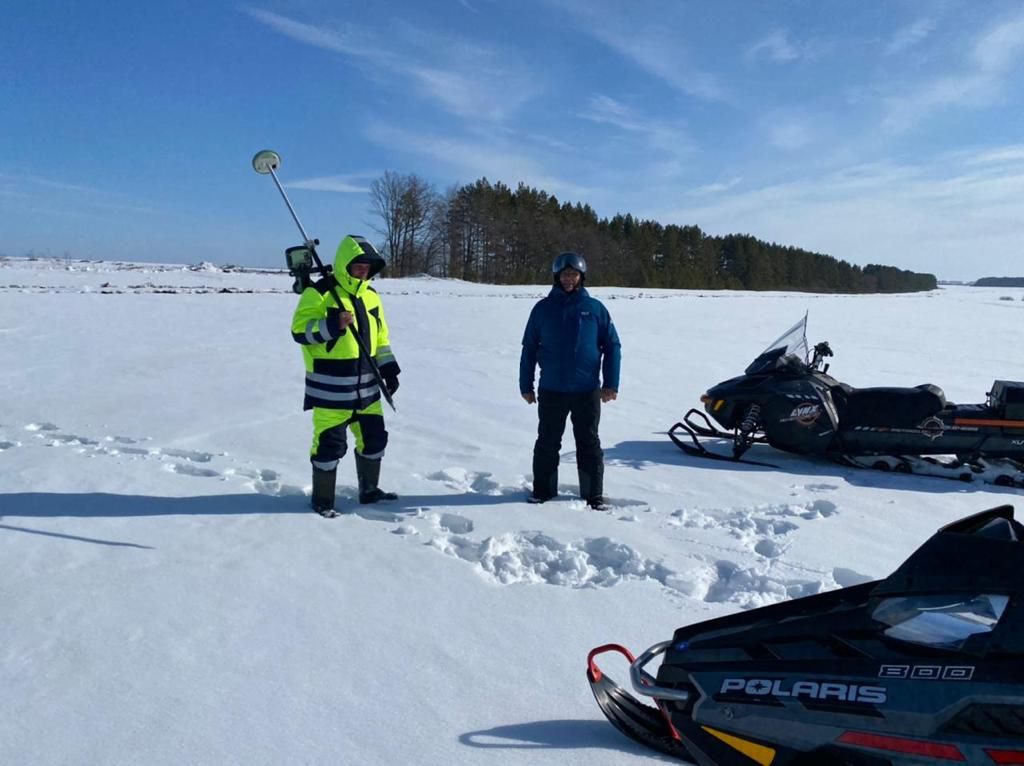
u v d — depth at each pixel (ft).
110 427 24.75
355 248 17.42
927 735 7.49
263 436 24.16
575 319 18.48
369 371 17.98
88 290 73.31
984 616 7.78
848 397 23.39
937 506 19.25
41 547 14.88
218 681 10.56
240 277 111.75
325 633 11.99
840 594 9.21
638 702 10.08
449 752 9.17
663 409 32.63
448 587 13.75
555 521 17.33
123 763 8.79
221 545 15.35
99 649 11.28
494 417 28.53
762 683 8.42
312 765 8.86
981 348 64.03
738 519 17.85
